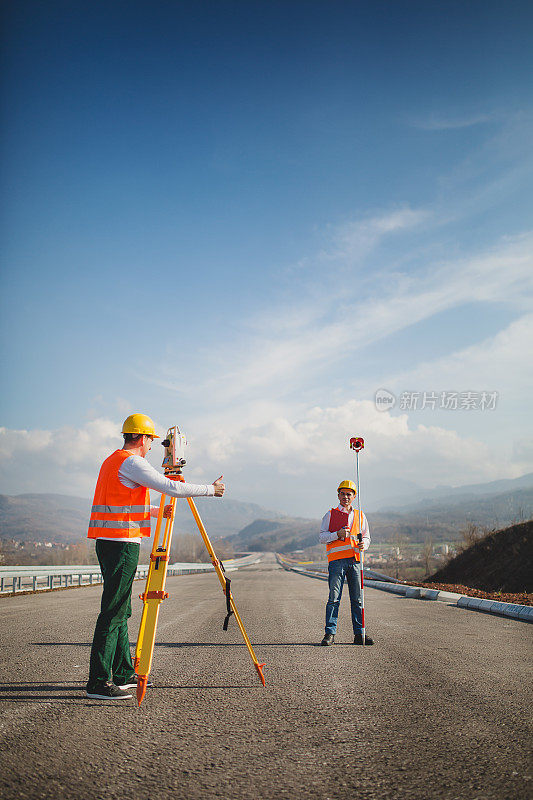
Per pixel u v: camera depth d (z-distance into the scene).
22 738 3.10
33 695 4.06
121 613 4.17
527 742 3.14
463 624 8.60
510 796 2.45
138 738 3.17
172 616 9.66
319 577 32.44
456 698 4.12
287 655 5.96
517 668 5.24
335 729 3.38
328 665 5.41
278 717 3.63
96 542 4.25
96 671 4.04
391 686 4.52
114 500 4.25
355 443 7.68
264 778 2.64
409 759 2.89
